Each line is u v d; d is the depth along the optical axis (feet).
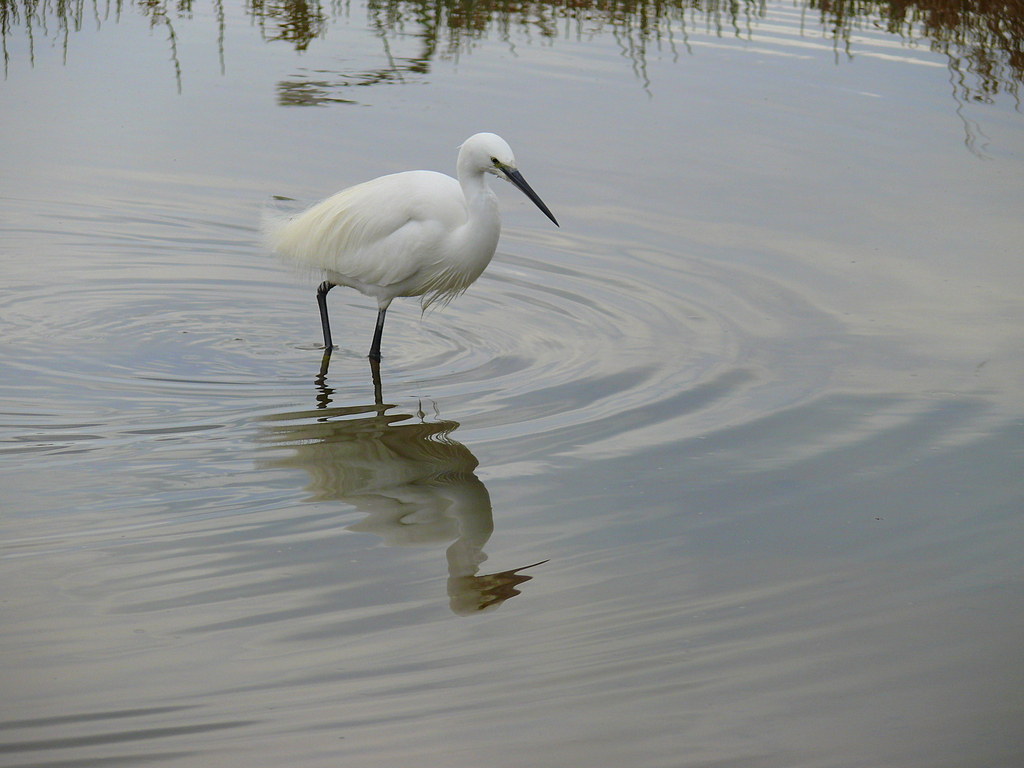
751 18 82.28
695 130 61.72
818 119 63.36
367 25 79.92
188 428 34.04
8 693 21.72
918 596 25.93
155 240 49.65
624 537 28.35
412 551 27.53
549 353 40.16
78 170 55.72
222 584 25.79
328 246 40.34
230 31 77.46
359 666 22.94
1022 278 46.09
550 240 49.96
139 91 65.92
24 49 71.97
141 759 19.99
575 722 21.38
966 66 71.72
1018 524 29.07
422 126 60.90
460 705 21.77
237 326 42.93
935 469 31.94
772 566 27.09
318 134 59.88
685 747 20.74
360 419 34.88
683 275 46.55
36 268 46.44
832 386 37.19
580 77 69.56
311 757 20.18
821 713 21.84
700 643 24.02
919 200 53.72
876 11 82.94
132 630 23.93
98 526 28.22
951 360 39.14
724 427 34.32
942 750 20.92
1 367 37.86
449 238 39.24
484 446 33.12
